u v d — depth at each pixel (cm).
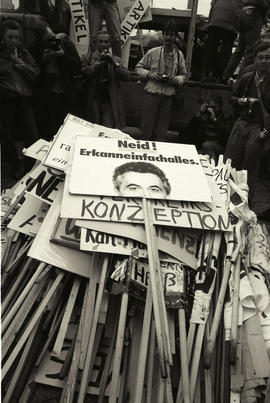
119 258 226
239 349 211
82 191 239
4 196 306
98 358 220
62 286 230
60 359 219
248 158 407
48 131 490
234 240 245
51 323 226
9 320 213
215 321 215
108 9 516
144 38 704
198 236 249
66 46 450
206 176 275
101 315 215
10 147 456
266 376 204
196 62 659
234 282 232
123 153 266
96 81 471
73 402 205
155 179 252
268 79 387
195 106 543
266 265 267
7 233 259
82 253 232
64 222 239
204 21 651
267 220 436
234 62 547
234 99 418
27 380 212
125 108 546
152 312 212
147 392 196
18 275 244
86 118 491
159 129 504
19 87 430
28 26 460
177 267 233
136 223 234
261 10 480
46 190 261
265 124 395
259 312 236
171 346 208
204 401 203
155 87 481
